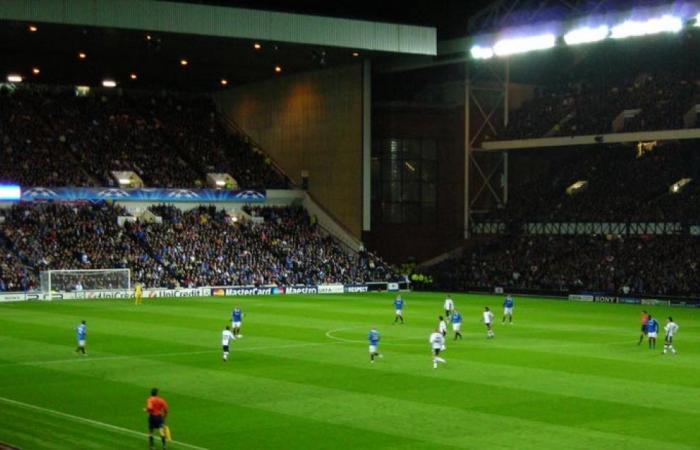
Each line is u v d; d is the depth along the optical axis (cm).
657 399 3912
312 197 11231
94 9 8488
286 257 10350
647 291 9031
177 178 10838
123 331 6259
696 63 11125
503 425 3431
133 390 4106
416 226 11181
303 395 3994
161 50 9800
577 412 3653
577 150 11369
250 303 8575
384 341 5788
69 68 10875
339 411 3669
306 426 3416
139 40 9250
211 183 10994
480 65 11031
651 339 5569
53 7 8344
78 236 9600
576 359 5047
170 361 4931
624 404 3806
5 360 4950
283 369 4675
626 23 8712
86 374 4516
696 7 8350
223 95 12375
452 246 11206
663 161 10688
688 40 11119
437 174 11244
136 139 11244
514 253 10425
